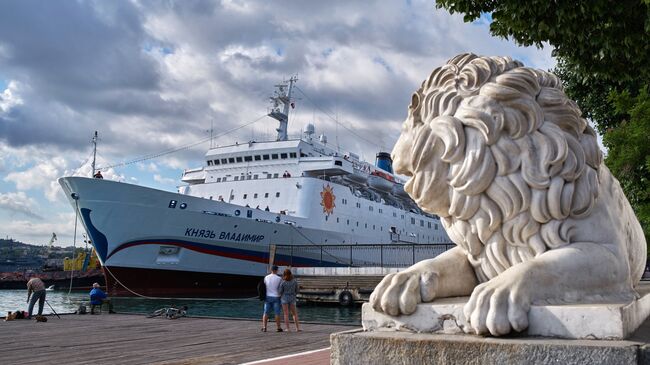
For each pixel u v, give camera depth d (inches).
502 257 76.7
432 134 77.4
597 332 58.1
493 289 63.2
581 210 75.4
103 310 628.4
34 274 1996.8
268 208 1036.5
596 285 70.8
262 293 879.1
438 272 74.1
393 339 64.9
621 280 76.3
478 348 59.5
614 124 313.6
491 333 61.2
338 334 69.9
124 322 430.6
